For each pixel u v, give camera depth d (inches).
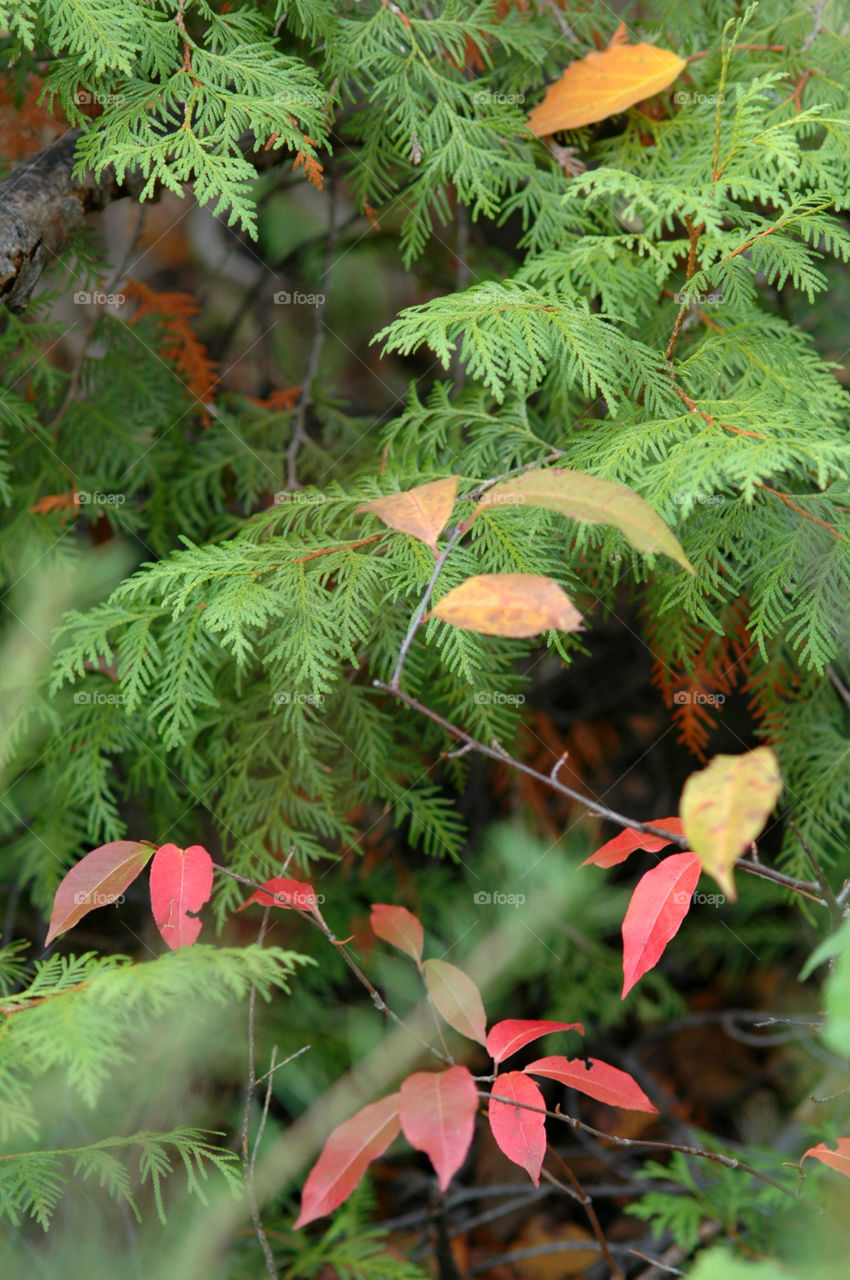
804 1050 77.9
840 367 61.4
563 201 59.5
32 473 67.4
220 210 59.4
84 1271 63.7
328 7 62.7
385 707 65.7
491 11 64.1
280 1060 68.3
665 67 63.2
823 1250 62.2
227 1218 65.1
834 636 61.4
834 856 68.4
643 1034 83.0
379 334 59.5
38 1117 63.7
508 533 59.9
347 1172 57.2
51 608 65.1
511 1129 57.6
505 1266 71.0
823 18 64.0
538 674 73.4
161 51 60.9
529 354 59.2
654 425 59.4
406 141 64.4
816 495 59.3
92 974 57.2
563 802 74.7
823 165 61.0
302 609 59.7
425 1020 69.1
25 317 66.4
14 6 59.9
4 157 65.7
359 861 72.9
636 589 65.4
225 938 68.6
